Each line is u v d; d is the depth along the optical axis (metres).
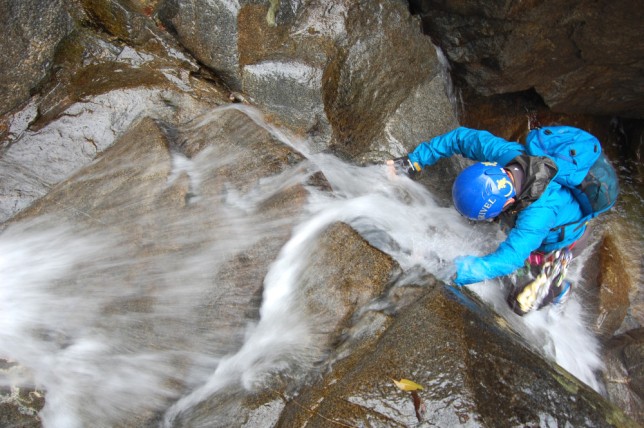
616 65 4.77
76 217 3.33
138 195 3.36
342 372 2.75
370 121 4.26
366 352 2.82
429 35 4.92
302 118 3.95
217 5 3.83
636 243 5.61
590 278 5.03
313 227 3.35
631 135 6.07
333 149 4.06
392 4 4.39
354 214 3.56
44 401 2.91
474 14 4.54
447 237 3.97
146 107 3.67
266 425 2.67
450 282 3.38
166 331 3.14
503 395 2.54
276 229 3.34
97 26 3.81
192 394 3.04
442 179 4.45
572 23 4.40
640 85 5.02
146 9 4.04
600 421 2.55
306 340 2.98
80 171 3.47
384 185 4.06
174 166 3.46
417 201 4.15
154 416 3.02
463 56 4.94
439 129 4.55
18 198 3.39
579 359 4.57
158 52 3.90
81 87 3.65
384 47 4.31
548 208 3.36
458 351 2.67
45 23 3.56
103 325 3.13
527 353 2.79
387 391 2.56
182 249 3.25
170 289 3.19
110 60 3.79
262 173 3.52
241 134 3.66
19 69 3.50
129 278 3.20
